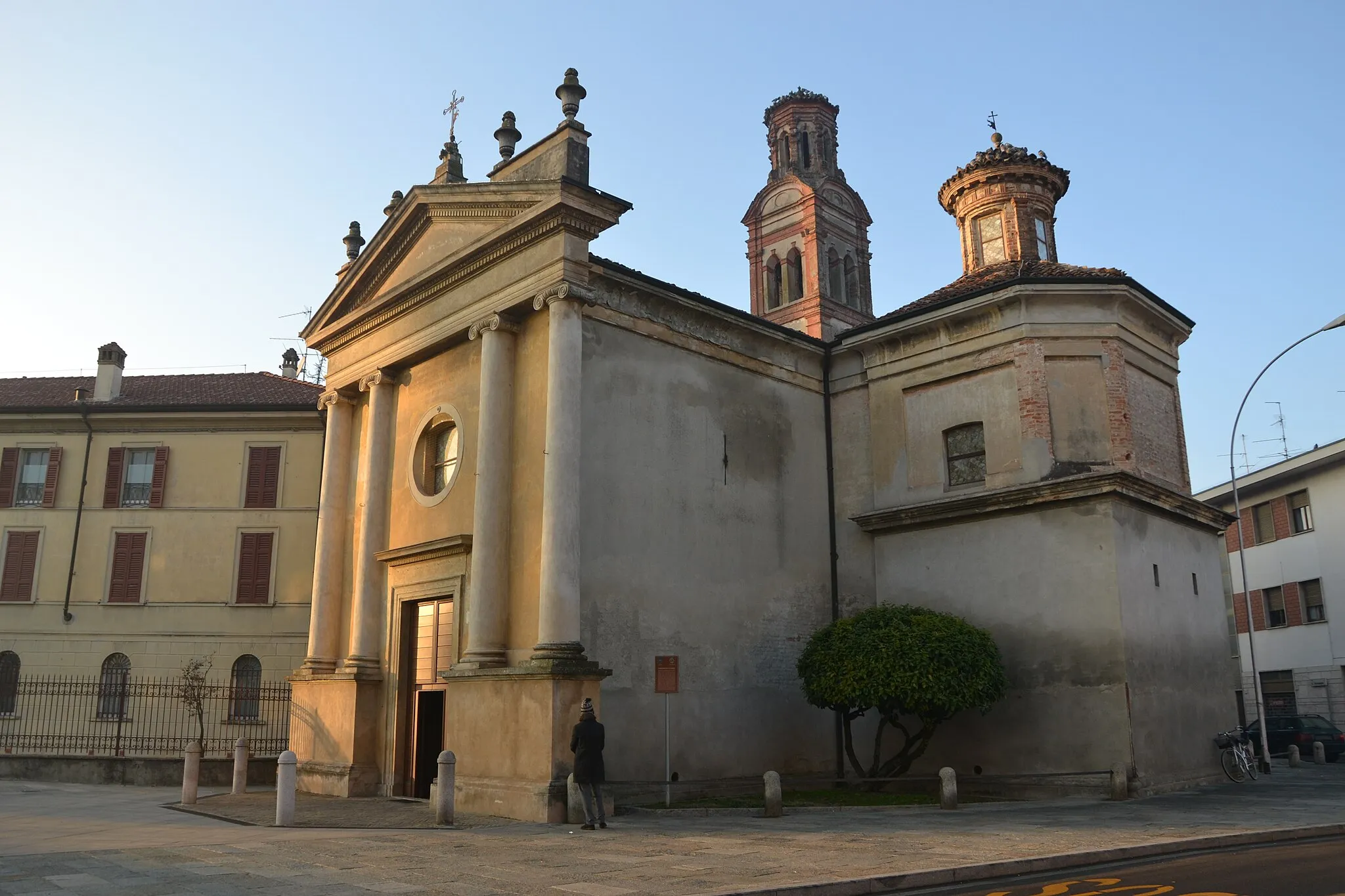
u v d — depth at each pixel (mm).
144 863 10047
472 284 18438
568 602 15438
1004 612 18922
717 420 19406
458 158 21156
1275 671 37188
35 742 29031
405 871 9641
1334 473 34688
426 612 18875
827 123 40219
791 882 8891
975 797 18391
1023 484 19062
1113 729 17234
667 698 15609
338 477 21406
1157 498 18969
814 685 17938
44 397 33000
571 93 17547
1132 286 19641
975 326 20281
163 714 29297
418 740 18391
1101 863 10391
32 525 30656
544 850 11172
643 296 18375
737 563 19078
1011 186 26234
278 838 12352
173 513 30625
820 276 36875
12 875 9250
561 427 16016
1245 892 8227
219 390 33250
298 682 20547
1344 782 19859
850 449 21719
